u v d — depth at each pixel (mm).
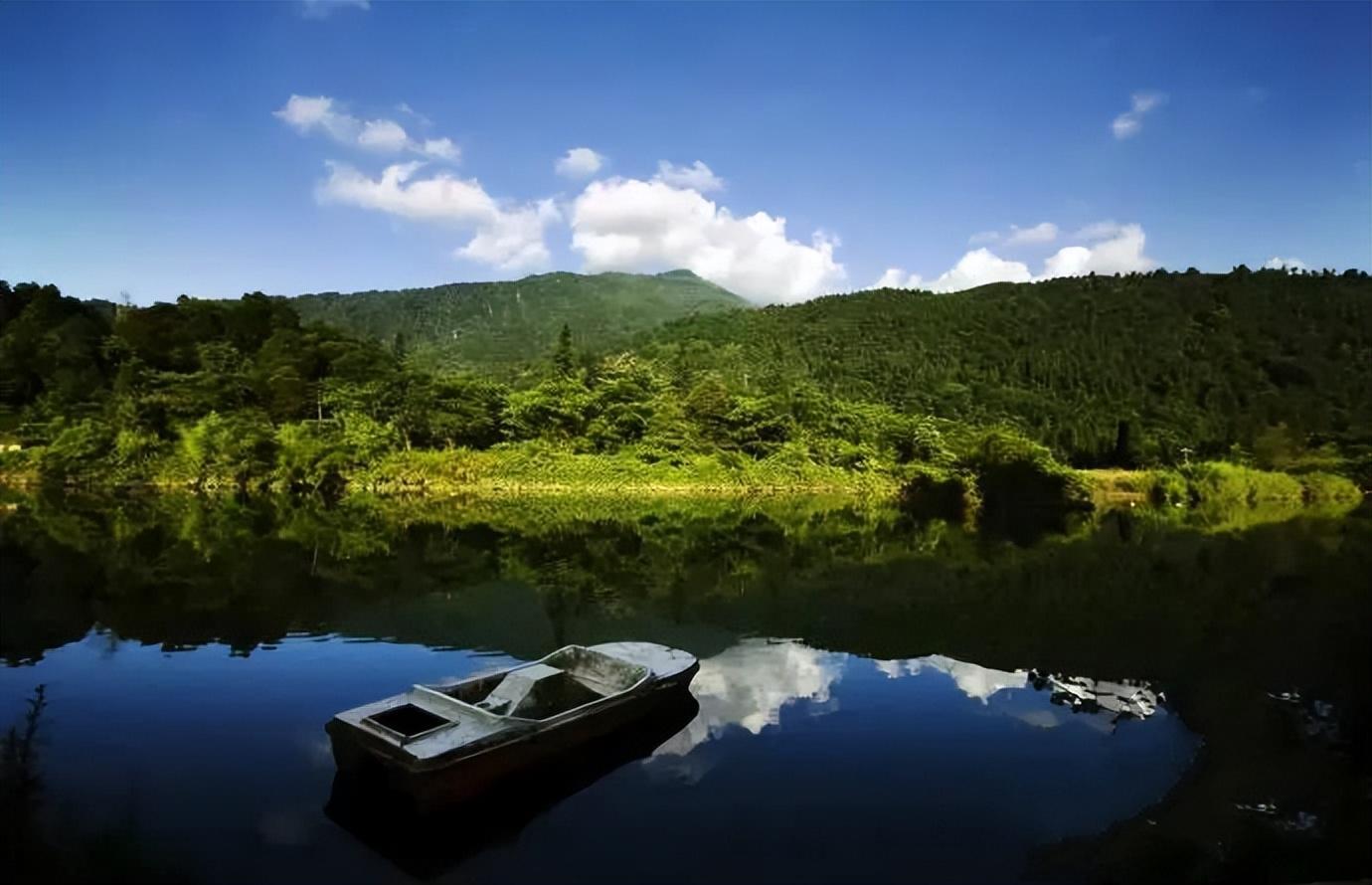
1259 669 17719
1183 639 20281
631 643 15828
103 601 23203
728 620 22359
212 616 21703
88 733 13633
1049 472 61094
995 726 14258
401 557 31703
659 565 31250
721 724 14258
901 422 78250
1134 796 11680
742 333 168375
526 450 66000
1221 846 10281
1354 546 39312
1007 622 22125
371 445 60844
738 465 67938
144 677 16547
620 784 11914
